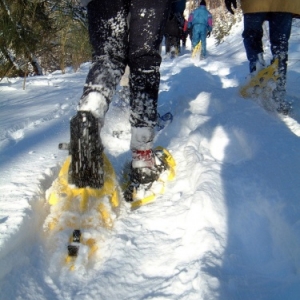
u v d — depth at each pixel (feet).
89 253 4.16
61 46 17.85
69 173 4.56
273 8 8.71
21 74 18.22
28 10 13.78
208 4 43.32
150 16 4.86
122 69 4.79
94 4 4.77
